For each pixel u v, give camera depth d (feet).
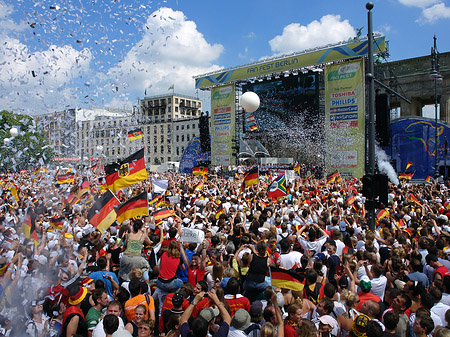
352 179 94.32
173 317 16.25
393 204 45.32
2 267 17.22
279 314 14.80
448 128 141.28
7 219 29.48
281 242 22.50
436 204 41.60
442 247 24.84
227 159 166.20
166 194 56.90
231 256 23.18
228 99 166.50
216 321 15.83
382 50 122.72
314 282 18.95
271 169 137.59
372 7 38.55
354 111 124.98
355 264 20.66
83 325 16.34
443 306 17.11
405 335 15.56
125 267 22.35
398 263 20.43
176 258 20.90
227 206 40.50
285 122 168.96
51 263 19.44
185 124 322.75
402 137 148.77
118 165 40.11
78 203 45.06
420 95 209.87
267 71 155.84
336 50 132.05
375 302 15.80
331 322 15.11
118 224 34.06
